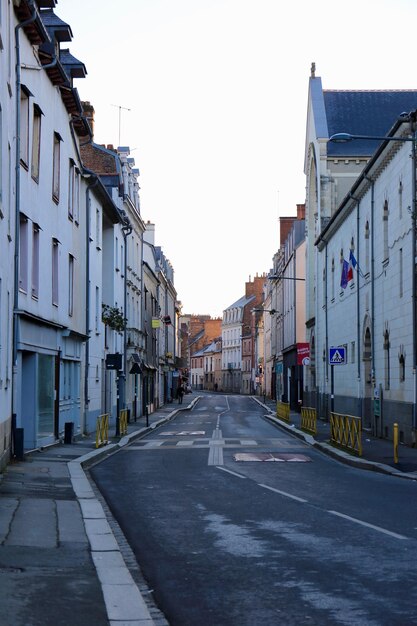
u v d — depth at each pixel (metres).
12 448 20.42
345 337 39.84
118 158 42.59
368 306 33.91
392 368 29.11
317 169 48.75
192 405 80.00
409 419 26.48
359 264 35.66
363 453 24.03
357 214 35.94
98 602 7.36
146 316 58.69
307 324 54.97
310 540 10.66
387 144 28.38
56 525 11.60
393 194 28.83
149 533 11.47
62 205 27.02
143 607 7.23
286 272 71.88
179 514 13.29
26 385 22.97
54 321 25.52
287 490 16.48
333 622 6.79
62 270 27.16
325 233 45.16
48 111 24.39
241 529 11.67
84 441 29.02
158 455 25.91
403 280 27.33
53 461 20.97
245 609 7.30
